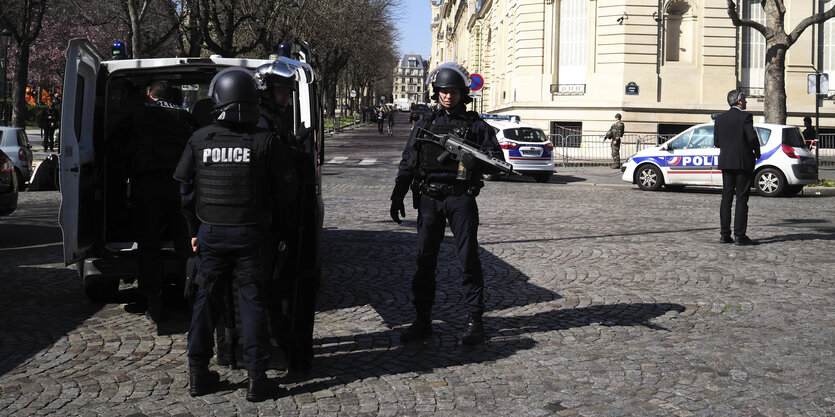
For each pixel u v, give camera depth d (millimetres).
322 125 6305
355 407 4078
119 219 5961
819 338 5414
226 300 4438
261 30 27328
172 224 5723
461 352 5086
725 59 32312
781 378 4562
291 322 4523
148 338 5406
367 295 6738
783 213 13125
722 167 9523
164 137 5668
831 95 32281
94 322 5844
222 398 4203
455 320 5926
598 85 32781
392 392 4316
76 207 5480
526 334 5531
